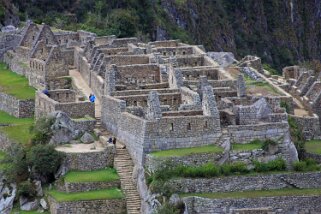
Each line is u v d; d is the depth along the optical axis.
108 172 156.12
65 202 150.12
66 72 196.88
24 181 158.62
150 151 153.12
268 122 157.88
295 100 187.12
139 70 183.50
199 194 147.50
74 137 165.12
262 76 194.38
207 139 154.88
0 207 158.88
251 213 145.62
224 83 175.25
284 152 154.50
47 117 166.75
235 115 159.25
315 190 149.75
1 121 183.75
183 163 150.62
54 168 157.88
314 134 173.50
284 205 146.62
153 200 146.38
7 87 197.25
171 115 156.75
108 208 150.75
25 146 165.00
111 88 170.75
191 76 185.62
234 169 150.62
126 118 159.00
